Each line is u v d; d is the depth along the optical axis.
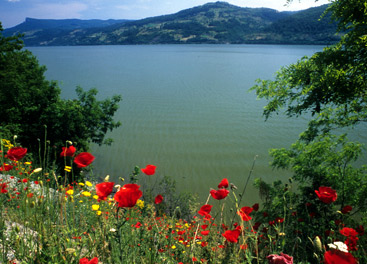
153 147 39.41
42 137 19.39
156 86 93.88
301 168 9.78
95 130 24.41
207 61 185.38
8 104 19.48
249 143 41.88
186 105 67.62
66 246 1.37
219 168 32.97
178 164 33.72
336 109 9.78
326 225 3.24
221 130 48.41
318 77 7.38
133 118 55.06
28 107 20.50
